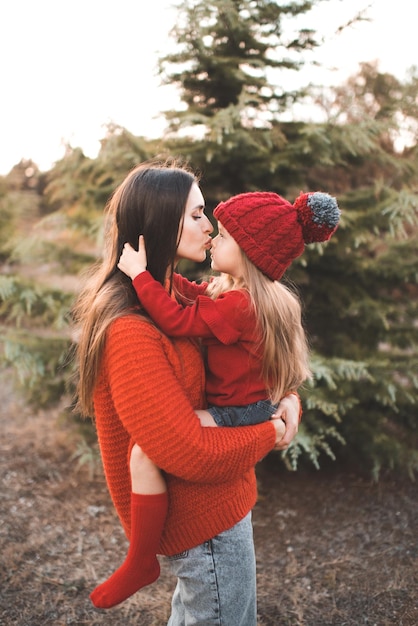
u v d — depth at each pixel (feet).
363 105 10.59
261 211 4.52
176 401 3.79
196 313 4.20
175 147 10.04
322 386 10.15
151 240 4.31
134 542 4.13
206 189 10.14
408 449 10.46
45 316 10.87
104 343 4.09
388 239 10.49
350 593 7.39
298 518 9.46
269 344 4.39
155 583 7.72
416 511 9.52
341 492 10.32
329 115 10.08
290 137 10.24
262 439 4.18
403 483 10.64
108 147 9.53
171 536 4.28
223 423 4.23
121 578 4.18
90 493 10.28
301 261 9.30
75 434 11.80
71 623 6.82
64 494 10.21
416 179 10.44
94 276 4.96
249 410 4.37
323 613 7.02
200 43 9.37
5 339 10.18
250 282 4.50
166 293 4.22
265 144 9.84
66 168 10.87
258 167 9.88
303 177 10.30
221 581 4.30
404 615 6.89
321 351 10.91
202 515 4.22
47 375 10.90
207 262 9.97
